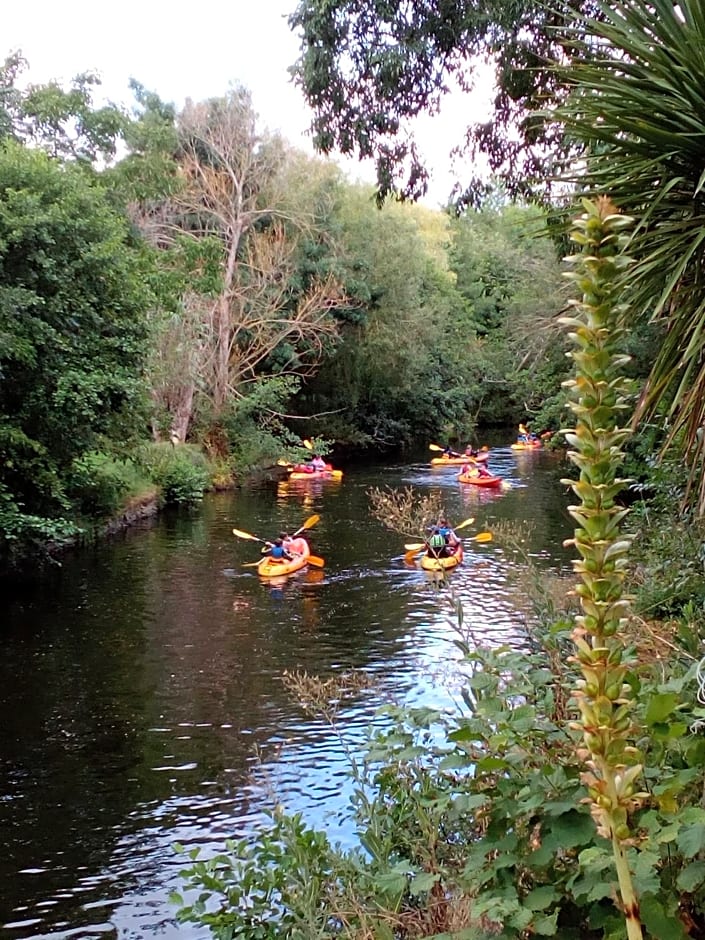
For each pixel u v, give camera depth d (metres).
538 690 2.25
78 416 11.30
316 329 25.84
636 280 2.37
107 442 13.42
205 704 7.55
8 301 9.68
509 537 4.52
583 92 2.85
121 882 4.87
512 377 21.56
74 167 12.48
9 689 7.95
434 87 7.23
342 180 28.56
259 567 12.64
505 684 2.37
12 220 9.95
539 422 18.86
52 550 13.30
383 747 2.43
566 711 2.18
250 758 6.42
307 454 25.59
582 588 1.01
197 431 22.95
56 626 9.93
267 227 25.77
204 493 20.78
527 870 1.80
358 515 17.61
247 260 25.08
